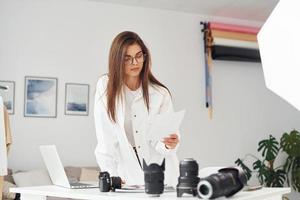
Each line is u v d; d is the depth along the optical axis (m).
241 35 5.04
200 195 1.08
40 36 4.37
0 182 3.19
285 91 0.52
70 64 4.43
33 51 4.33
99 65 4.53
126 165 1.76
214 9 4.90
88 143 4.40
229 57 4.93
